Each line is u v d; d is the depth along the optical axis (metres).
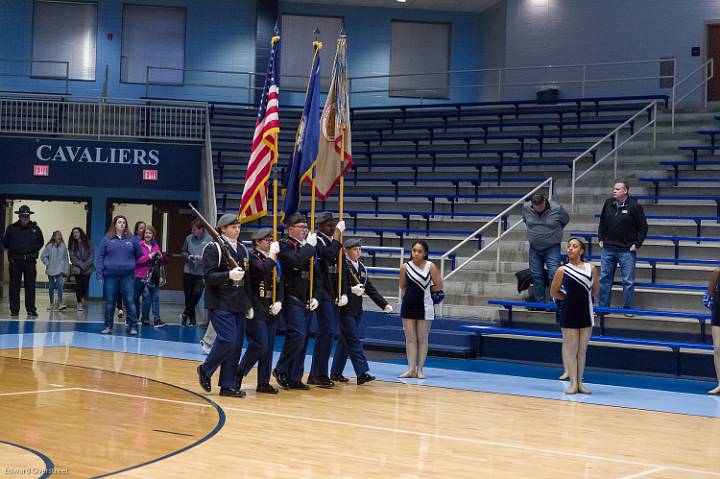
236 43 26.88
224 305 9.39
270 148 10.47
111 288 15.77
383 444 7.44
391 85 27.11
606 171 18.95
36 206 27.48
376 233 18.62
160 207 24.59
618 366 12.88
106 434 7.45
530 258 14.46
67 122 21.64
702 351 12.38
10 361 11.83
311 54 27.02
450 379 11.56
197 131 21.72
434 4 26.59
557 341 13.34
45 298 24.38
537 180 18.94
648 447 7.71
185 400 9.28
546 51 24.59
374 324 15.37
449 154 21.89
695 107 20.84
